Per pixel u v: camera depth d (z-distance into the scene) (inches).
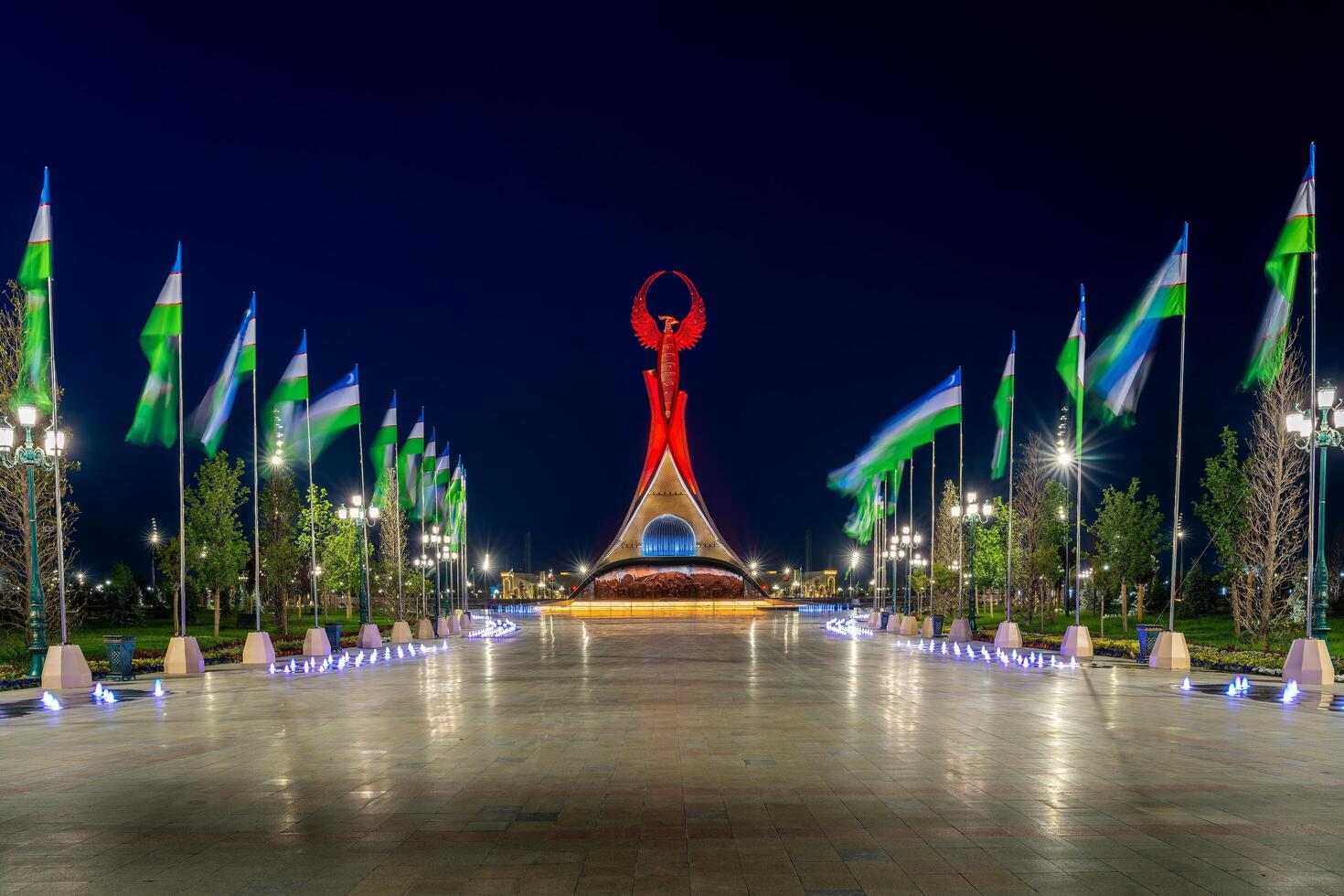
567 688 940.0
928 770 507.2
